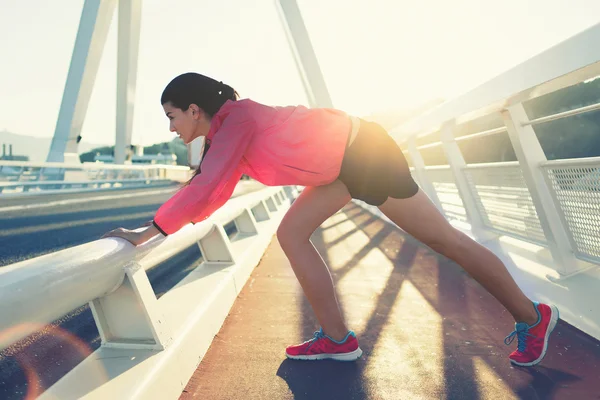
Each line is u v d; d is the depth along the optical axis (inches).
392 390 60.0
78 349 77.5
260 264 138.4
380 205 65.7
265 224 183.2
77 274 44.2
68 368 68.8
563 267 89.5
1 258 166.2
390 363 68.2
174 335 62.7
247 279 117.7
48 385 62.6
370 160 62.5
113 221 296.2
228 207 121.0
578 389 58.7
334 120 63.5
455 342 75.4
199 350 68.9
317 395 58.9
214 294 81.4
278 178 66.7
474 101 95.6
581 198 81.6
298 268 68.1
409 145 191.2
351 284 114.2
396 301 98.8
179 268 148.0
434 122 130.1
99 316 59.3
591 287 82.8
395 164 63.4
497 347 73.2
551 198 89.7
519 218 112.4
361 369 66.5
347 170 63.1
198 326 69.3
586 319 77.7
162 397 53.3
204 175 58.3
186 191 57.9
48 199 512.1
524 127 90.2
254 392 59.9
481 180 129.3
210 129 63.9
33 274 38.6
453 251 65.6
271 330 82.4
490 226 133.0
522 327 65.6
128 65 949.8
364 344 75.9
